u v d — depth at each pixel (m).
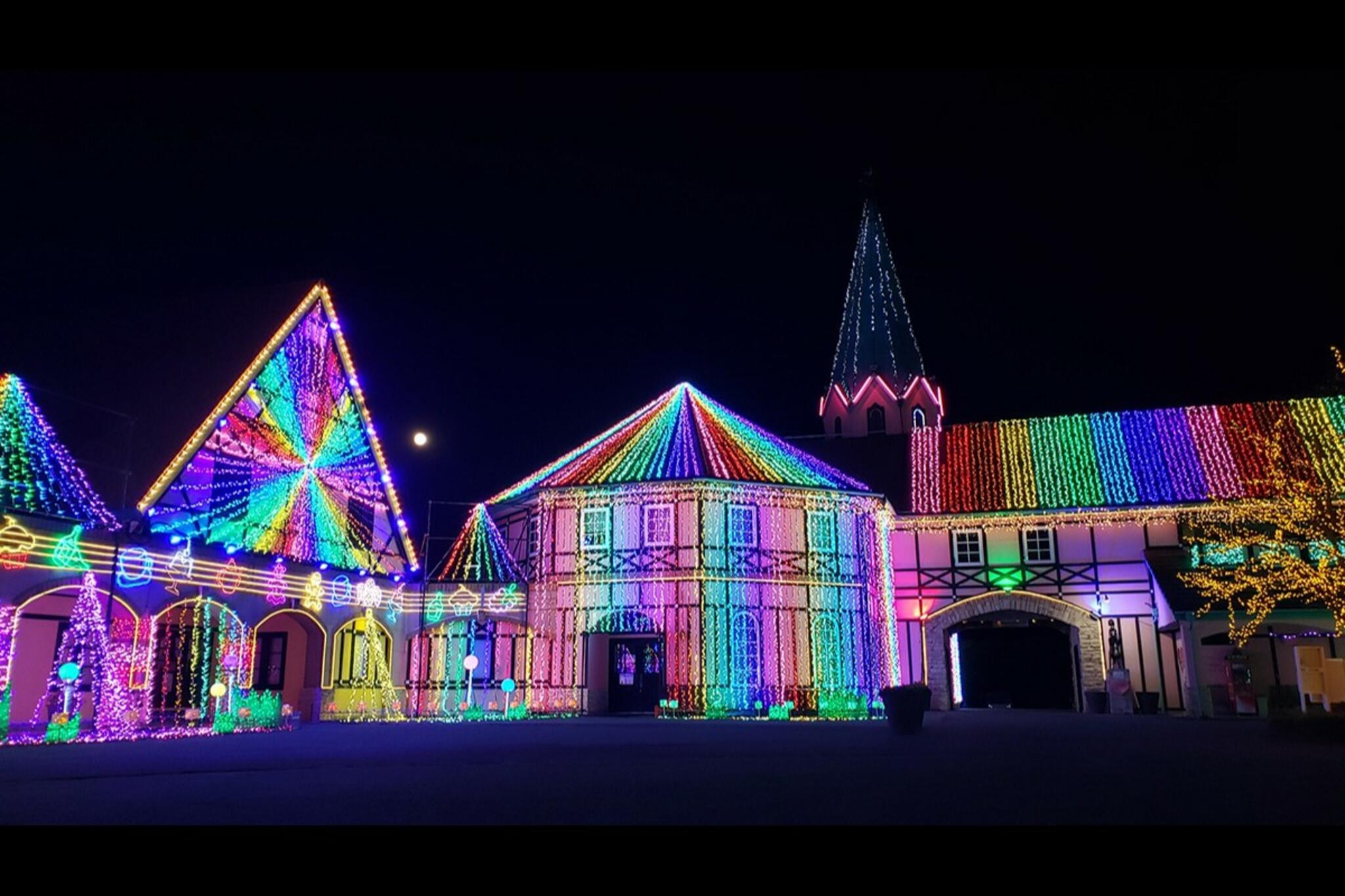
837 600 24.66
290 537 21.05
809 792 8.03
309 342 22.94
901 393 39.28
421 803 7.32
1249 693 21.83
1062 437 29.84
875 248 41.81
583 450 27.44
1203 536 25.50
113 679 15.78
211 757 11.42
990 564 27.56
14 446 15.93
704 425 26.30
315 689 20.45
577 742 13.88
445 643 24.20
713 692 22.95
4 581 14.66
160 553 17.27
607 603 23.94
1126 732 16.09
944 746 13.04
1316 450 26.84
